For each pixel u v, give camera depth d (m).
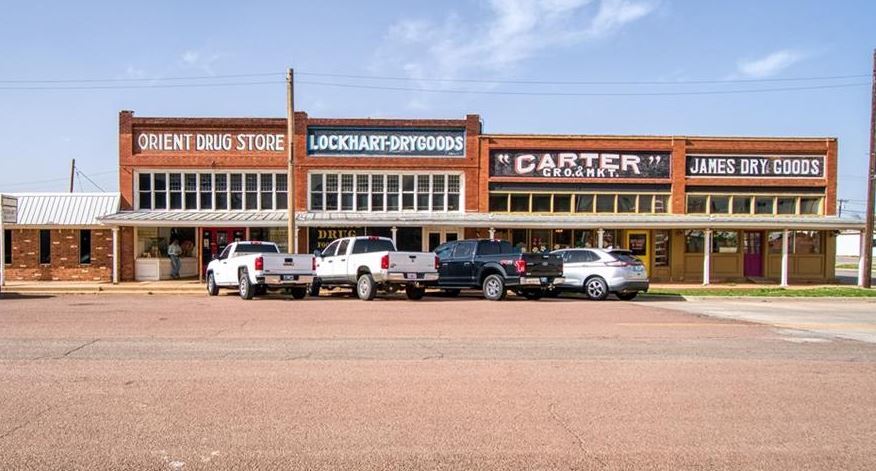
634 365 8.75
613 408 6.58
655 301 20.58
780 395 7.17
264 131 29.09
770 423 6.14
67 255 28.17
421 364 8.68
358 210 29.19
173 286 24.94
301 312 15.20
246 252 21.02
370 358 9.08
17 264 28.06
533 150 29.36
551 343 10.58
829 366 8.82
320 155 29.00
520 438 5.62
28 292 22.94
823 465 5.07
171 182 29.05
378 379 7.75
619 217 28.91
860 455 5.30
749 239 30.20
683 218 28.62
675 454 5.28
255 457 5.11
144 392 7.02
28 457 5.06
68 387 7.23
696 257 29.95
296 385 7.41
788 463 5.11
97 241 28.22
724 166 29.78
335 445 5.39
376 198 29.30
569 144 29.38
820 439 5.69
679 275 29.70
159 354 9.28
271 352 9.51
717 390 7.38
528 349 9.96
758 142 29.84
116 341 10.45
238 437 5.57
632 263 20.09
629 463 5.07
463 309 16.25
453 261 20.05
